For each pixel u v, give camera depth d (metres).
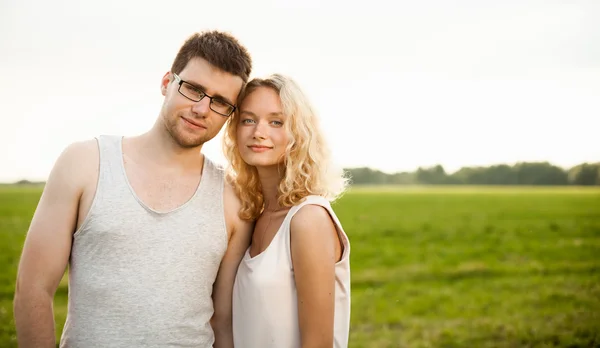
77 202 2.29
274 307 2.42
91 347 2.22
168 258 2.33
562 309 9.55
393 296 10.68
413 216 30.67
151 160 2.46
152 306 2.28
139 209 2.32
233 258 2.71
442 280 12.69
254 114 2.61
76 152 2.34
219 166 2.76
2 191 48.12
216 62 2.42
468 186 106.50
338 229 2.52
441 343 7.41
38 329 2.18
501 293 11.08
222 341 2.70
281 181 2.59
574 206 39.69
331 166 2.77
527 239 20.78
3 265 13.42
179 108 2.41
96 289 2.24
